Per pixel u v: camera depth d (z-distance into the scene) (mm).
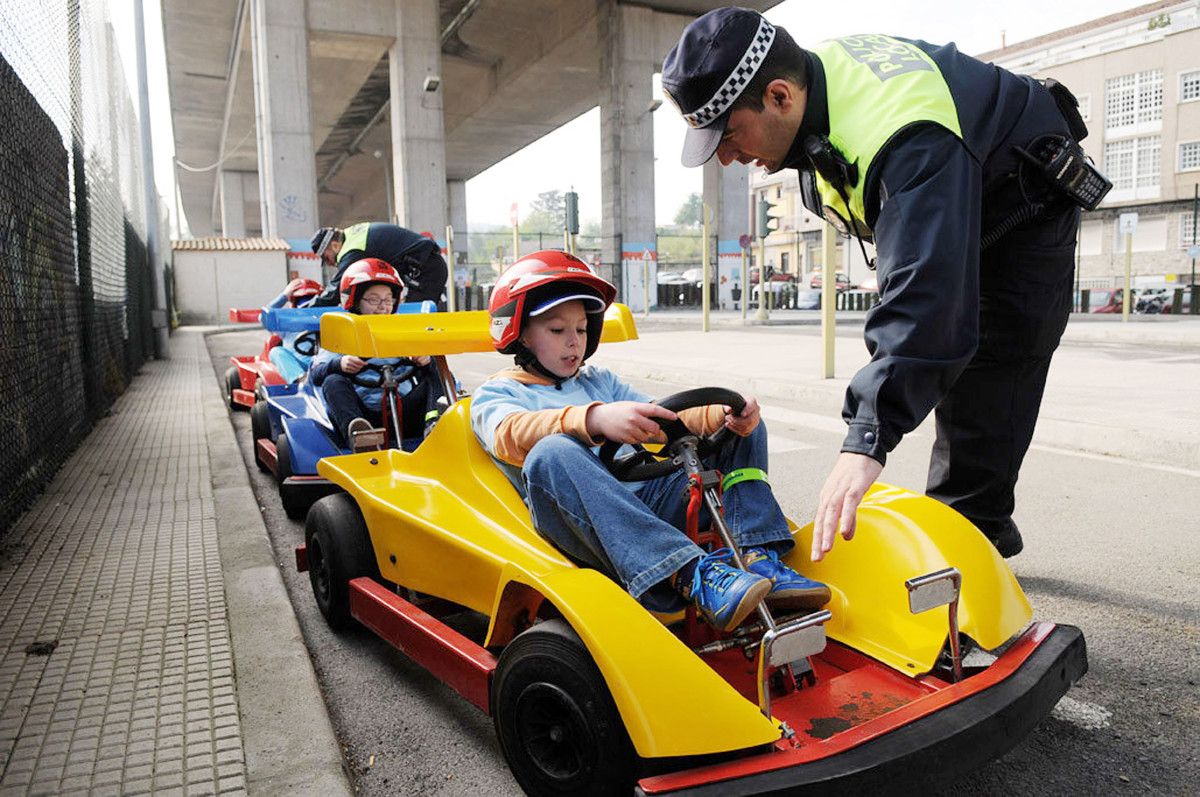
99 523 4605
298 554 3588
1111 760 2336
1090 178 2637
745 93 2307
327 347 3883
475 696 2332
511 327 2652
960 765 1839
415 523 2740
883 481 5316
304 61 28719
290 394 6242
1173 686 2729
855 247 49594
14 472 4680
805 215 61219
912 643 2316
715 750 1776
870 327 2225
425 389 4965
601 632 1880
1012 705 1954
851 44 2506
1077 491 4969
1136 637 3074
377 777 2379
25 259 5078
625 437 2227
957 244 2164
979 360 2984
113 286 10008
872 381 2119
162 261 15203
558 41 36281
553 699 1999
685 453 2311
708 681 1855
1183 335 13664
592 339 2910
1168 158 40219
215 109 50594
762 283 22406
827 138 2355
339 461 3275
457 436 2795
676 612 2266
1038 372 3027
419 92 30438
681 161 2475
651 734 1767
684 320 24781
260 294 29281
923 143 2209
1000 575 2328
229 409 8977
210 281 28859
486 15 36062
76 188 7508
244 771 2271
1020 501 4789
